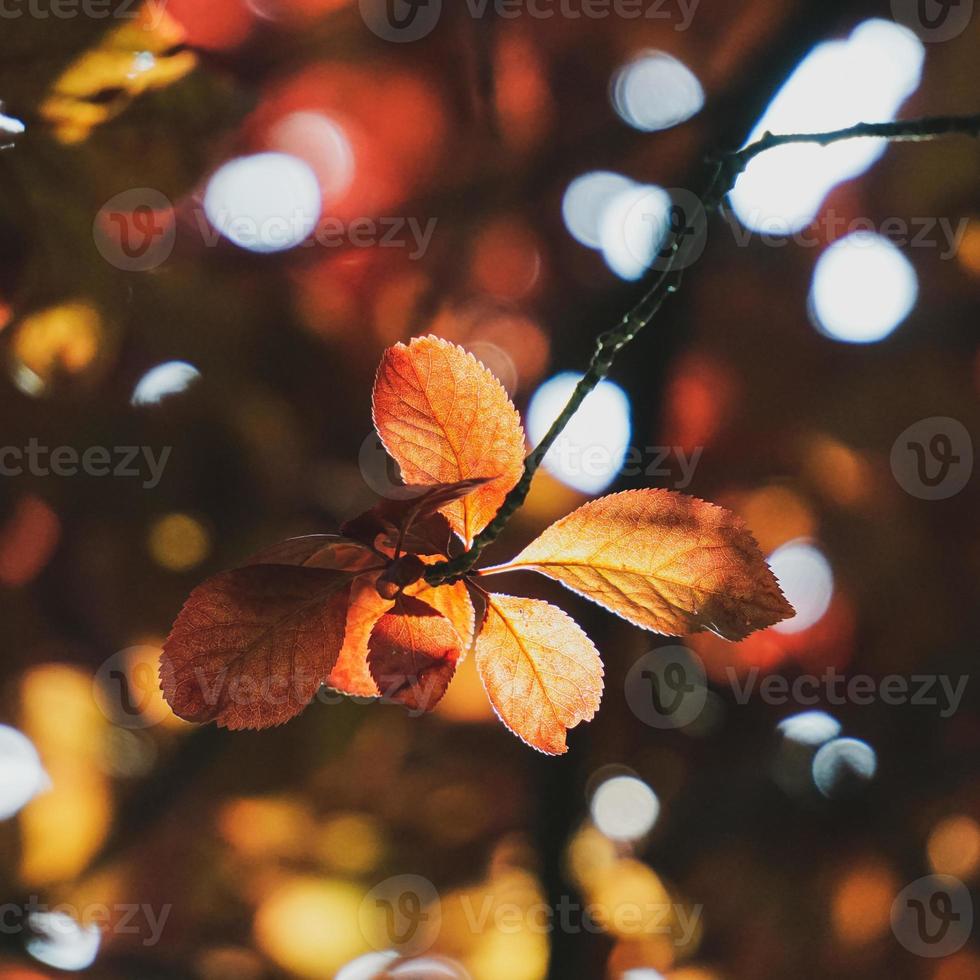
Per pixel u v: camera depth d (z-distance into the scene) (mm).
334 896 2309
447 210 1769
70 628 2068
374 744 2311
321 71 1479
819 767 2295
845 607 2238
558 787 1887
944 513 2219
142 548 2018
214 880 2229
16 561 1999
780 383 2197
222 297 1714
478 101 1631
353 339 1895
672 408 2178
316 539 779
